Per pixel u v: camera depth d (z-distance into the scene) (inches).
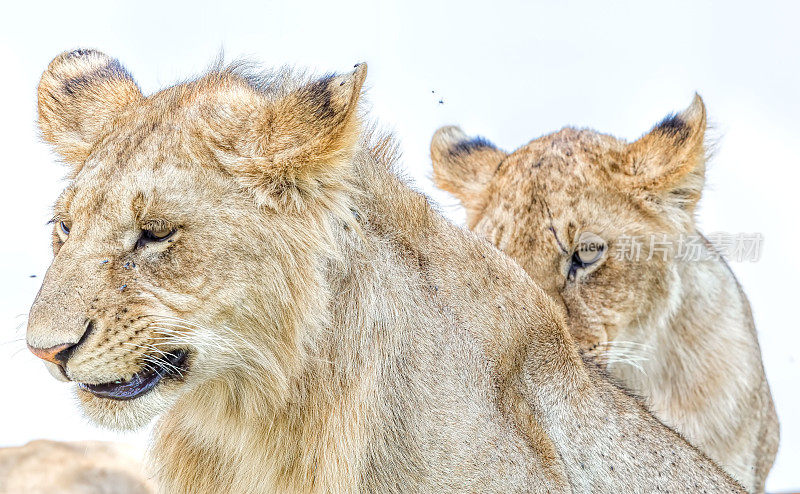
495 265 305.7
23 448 436.5
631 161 492.1
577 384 310.5
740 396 506.0
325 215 260.2
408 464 261.3
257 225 250.2
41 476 422.0
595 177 485.4
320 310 259.8
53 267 243.1
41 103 305.1
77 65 313.4
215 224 246.2
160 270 243.8
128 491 430.6
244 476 278.7
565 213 469.7
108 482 428.1
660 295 483.8
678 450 331.0
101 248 243.9
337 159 254.4
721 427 502.9
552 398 300.0
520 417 286.8
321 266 261.9
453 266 289.3
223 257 246.1
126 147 254.5
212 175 249.3
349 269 267.6
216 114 257.8
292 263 254.5
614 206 477.7
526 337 299.7
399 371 264.4
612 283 467.2
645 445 321.4
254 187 251.4
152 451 303.4
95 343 237.3
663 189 482.3
